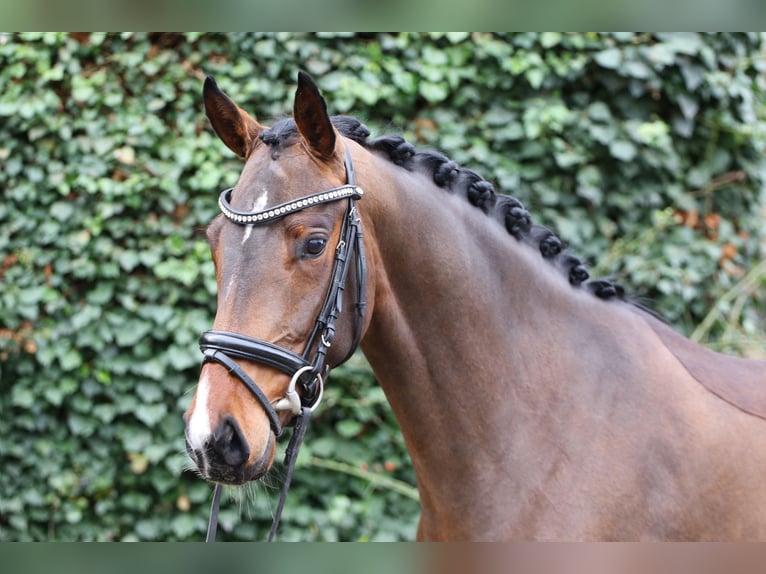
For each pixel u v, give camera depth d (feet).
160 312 10.57
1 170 10.74
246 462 4.40
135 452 10.73
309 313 4.64
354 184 4.90
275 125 5.01
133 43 10.69
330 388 10.73
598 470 5.18
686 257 11.19
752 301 12.09
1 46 10.52
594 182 10.87
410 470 10.94
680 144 11.35
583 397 5.40
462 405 5.30
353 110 10.85
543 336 5.52
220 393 4.42
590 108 10.91
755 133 11.39
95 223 10.57
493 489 5.25
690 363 5.72
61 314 10.78
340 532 10.83
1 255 10.73
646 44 10.83
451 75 10.68
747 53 11.48
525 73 10.74
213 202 10.69
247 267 4.56
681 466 5.21
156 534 10.87
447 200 5.50
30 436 10.98
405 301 5.27
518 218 5.74
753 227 12.02
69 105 10.64
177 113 10.70
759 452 5.32
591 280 5.99
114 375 10.76
